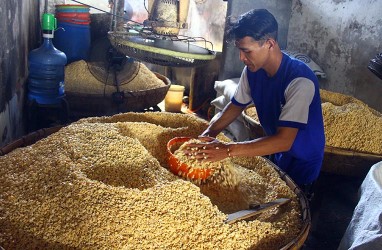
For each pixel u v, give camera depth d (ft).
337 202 10.45
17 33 9.35
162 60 8.82
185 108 18.29
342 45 12.67
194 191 4.60
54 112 10.50
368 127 8.71
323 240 8.77
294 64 5.72
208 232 4.18
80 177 4.42
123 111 11.22
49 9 15.94
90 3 24.58
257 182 5.90
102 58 11.71
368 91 11.64
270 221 4.89
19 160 4.84
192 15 23.93
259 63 5.53
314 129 6.15
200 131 7.42
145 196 4.33
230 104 7.04
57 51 10.28
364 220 5.96
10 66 8.58
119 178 4.78
